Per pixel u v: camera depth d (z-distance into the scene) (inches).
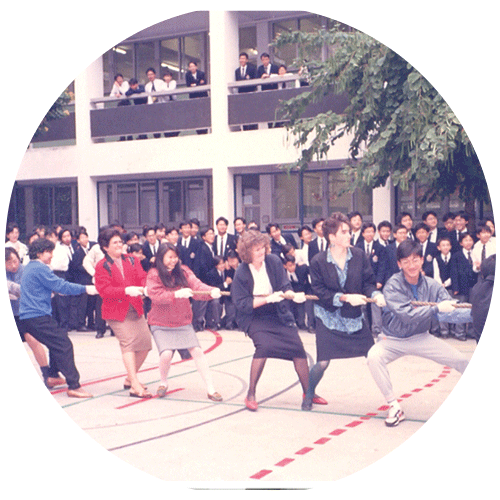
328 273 167.5
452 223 281.0
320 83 304.2
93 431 170.2
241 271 176.2
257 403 186.1
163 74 426.0
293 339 180.4
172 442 164.9
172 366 251.8
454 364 162.2
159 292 186.1
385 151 280.2
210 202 412.8
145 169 408.5
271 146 377.1
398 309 159.5
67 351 198.7
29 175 415.8
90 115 415.2
